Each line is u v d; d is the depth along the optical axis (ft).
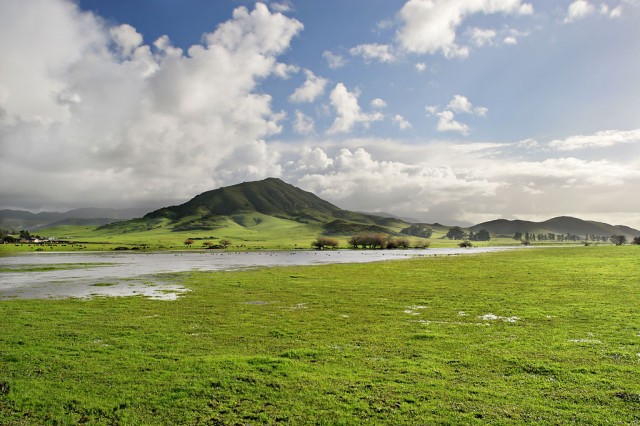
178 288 170.50
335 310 117.08
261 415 47.73
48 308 120.88
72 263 363.97
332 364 66.54
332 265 309.01
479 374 61.21
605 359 67.15
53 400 52.11
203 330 92.02
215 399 52.42
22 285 185.26
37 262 379.76
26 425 45.98
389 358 69.82
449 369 63.67
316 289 163.43
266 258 448.65
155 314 111.65
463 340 81.20
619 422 45.27
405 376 60.39
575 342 78.07
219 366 64.59
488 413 47.80
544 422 45.42
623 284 158.92
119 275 237.45
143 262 377.91
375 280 194.39
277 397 52.90
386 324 97.55
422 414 47.70
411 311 114.32
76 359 68.85
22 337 84.28
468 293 146.41
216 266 314.76
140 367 64.49
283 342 81.20
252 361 67.36
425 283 179.42
